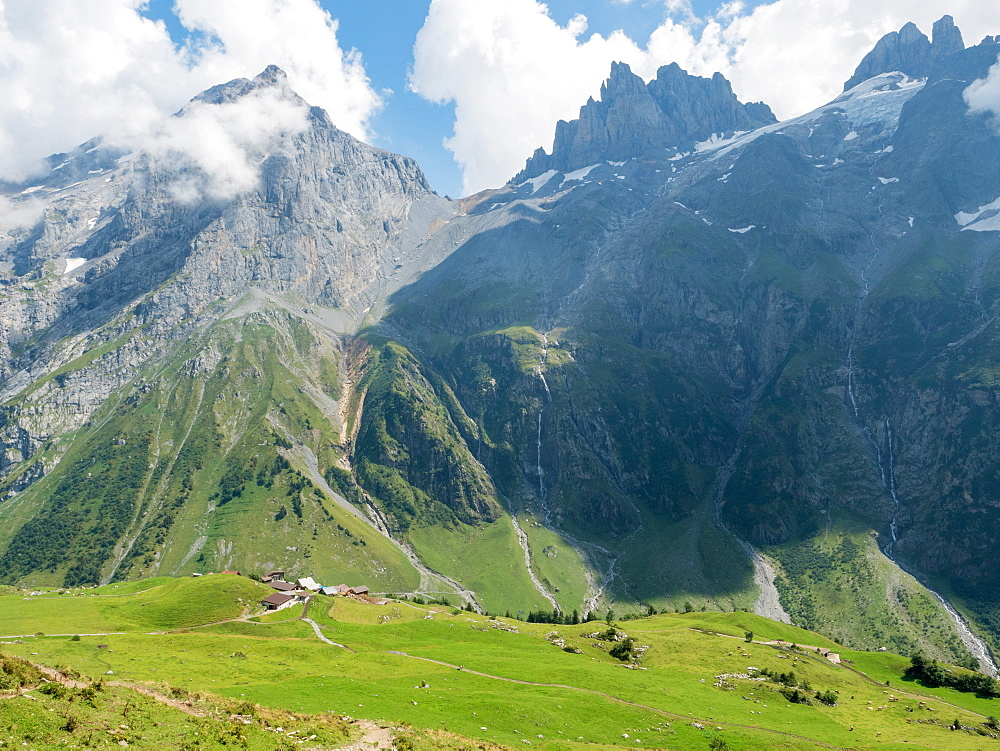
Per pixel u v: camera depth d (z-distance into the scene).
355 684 104.69
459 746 71.00
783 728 114.38
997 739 122.38
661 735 101.75
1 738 46.91
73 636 145.50
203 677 112.00
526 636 167.75
